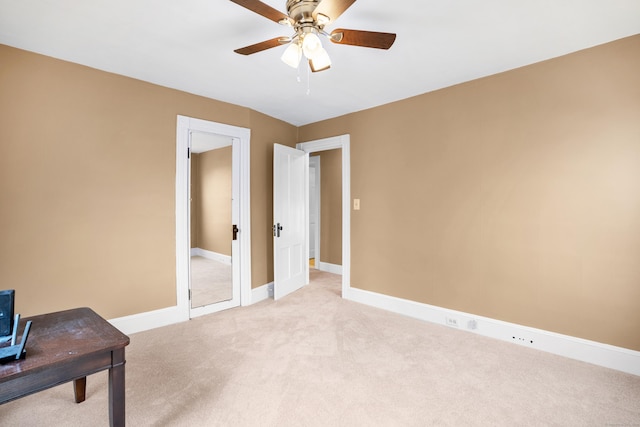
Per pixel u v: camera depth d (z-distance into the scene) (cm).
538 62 247
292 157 417
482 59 244
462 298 292
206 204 643
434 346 257
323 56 164
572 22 194
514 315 263
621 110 215
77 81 250
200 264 587
